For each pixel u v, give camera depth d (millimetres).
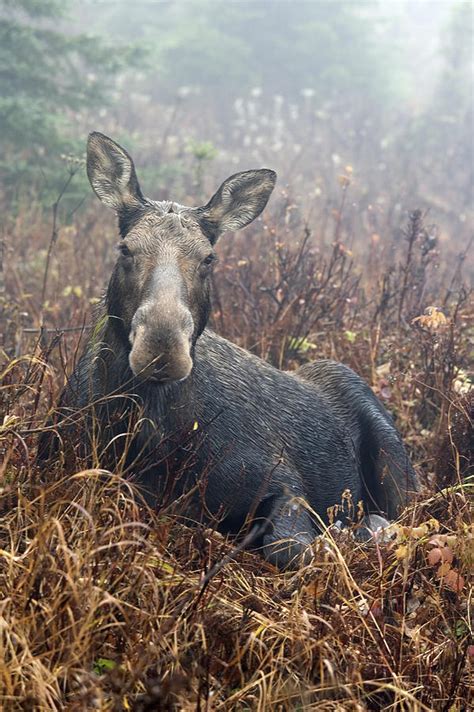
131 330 3896
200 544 3674
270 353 6254
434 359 5973
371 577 3881
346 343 6434
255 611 3584
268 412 4840
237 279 7219
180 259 4102
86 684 2865
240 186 4648
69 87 11211
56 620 3020
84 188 9602
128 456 4238
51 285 7598
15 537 3504
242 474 4465
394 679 3201
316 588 3539
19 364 4953
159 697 2666
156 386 4203
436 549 3588
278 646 3359
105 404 4266
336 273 7402
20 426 4230
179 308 3818
